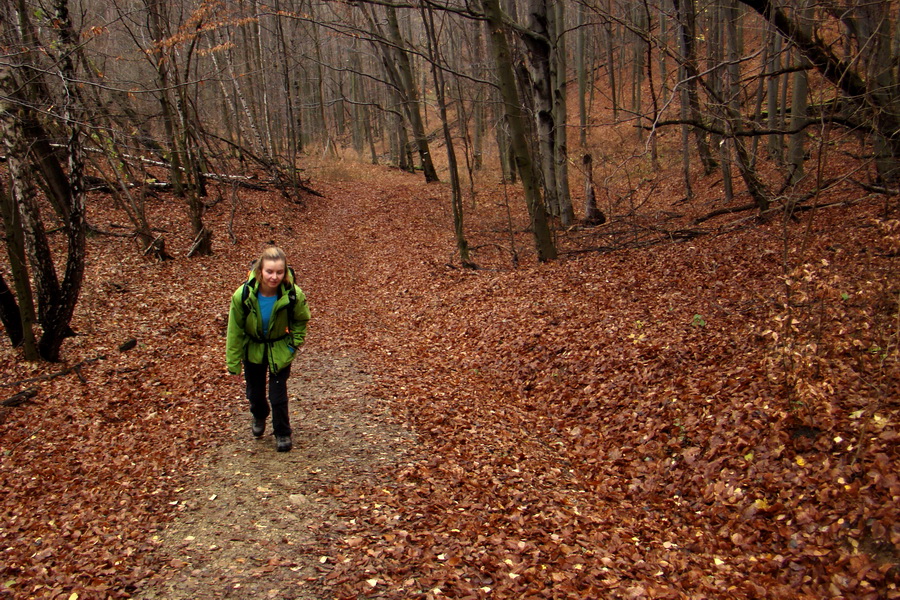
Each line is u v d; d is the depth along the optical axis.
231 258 15.62
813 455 4.24
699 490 4.50
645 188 24.19
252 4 16.50
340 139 49.12
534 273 11.80
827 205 11.48
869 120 7.72
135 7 15.02
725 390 5.49
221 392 7.03
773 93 17.06
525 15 23.20
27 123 8.03
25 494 4.77
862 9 7.66
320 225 21.83
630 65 39.38
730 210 14.96
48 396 7.12
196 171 19.52
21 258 7.86
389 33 24.28
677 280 9.74
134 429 6.06
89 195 17.48
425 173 30.28
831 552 3.43
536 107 16.25
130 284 12.28
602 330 7.95
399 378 7.60
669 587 3.37
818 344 5.05
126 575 3.43
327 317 11.52
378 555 3.60
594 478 5.05
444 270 14.11
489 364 8.17
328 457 5.07
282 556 3.60
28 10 9.69
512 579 3.41
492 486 4.64
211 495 4.44
